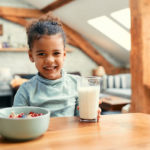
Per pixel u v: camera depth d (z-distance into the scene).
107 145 0.66
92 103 0.90
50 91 1.17
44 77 1.20
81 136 0.73
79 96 0.92
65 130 0.80
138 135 0.74
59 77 1.22
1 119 0.69
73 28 6.30
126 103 3.49
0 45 5.79
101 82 5.71
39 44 1.02
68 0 4.63
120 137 0.72
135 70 2.72
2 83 5.65
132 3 2.71
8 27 6.00
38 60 1.06
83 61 6.75
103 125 0.86
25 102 1.17
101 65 6.80
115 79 5.69
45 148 0.64
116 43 5.83
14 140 0.70
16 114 0.87
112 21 5.12
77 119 0.95
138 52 2.67
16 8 5.88
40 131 0.71
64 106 1.18
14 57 6.12
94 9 4.75
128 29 5.12
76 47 6.66
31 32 1.07
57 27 1.09
